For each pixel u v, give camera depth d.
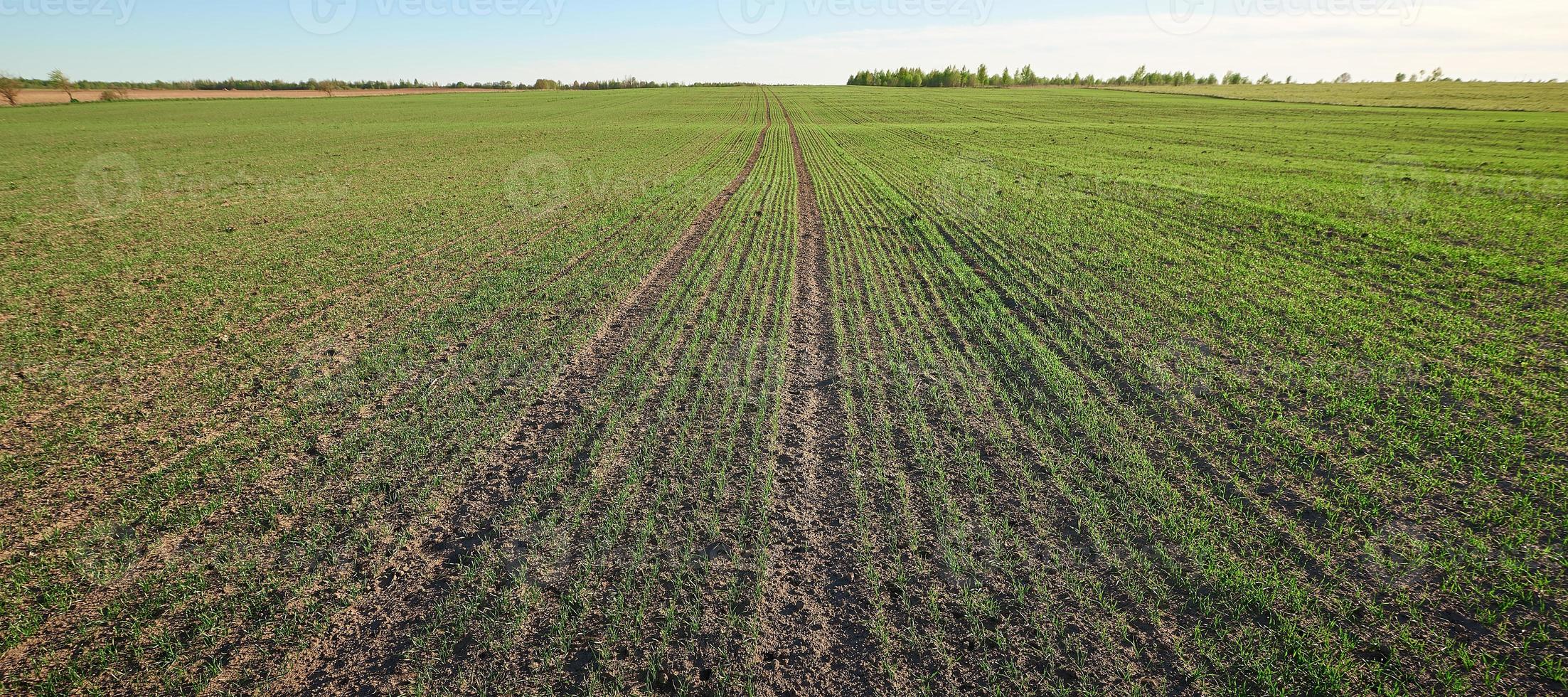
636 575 4.83
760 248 14.88
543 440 6.71
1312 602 4.41
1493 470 5.70
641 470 6.11
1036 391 7.49
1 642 4.30
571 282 12.29
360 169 28.56
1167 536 5.09
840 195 22.23
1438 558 4.70
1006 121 53.53
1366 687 3.79
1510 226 15.19
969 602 4.54
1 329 10.06
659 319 10.23
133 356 9.00
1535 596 4.35
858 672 4.04
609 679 4.02
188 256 14.33
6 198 21.39
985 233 15.90
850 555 5.01
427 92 127.44
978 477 5.94
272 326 10.11
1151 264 12.72
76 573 4.89
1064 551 4.98
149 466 6.30
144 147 36.62
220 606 4.59
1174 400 7.25
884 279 12.28
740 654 4.18
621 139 42.03
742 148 37.38
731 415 7.18
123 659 4.19
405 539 5.23
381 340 9.53
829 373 8.23
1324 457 6.06
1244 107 61.44
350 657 4.20
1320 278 11.59
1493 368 7.76
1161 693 3.83
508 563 4.97
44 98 83.69
